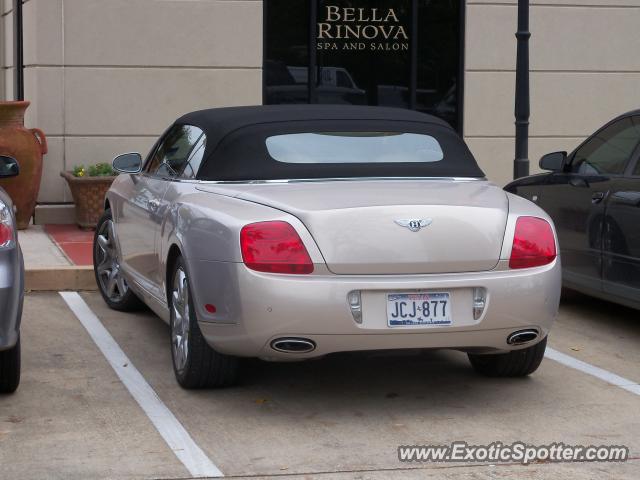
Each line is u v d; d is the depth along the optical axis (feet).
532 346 21.40
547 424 19.17
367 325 18.35
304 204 18.84
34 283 31.53
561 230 28.22
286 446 17.81
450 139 22.54
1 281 18.61
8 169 22.89
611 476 16.55
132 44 41.88
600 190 26.43
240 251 18.48
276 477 16.31
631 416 19.70
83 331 26.45
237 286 18.48
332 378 22.24
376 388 21.52
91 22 41.52
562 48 45.50
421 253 18.57
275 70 44.06
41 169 40.04
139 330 26.55
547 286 19.26
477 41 44.88
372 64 45.01
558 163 28.22
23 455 17.26
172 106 42.42
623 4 45.80
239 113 22.59
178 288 21.02
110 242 28.86
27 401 20.34
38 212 41.88
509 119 45.39
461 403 20.49
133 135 42.22
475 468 16.81
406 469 16.72
